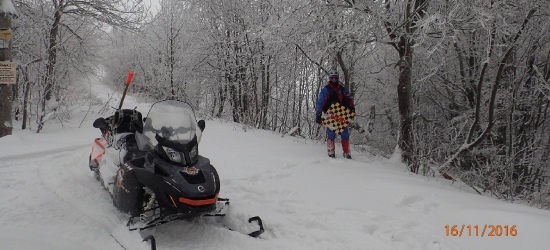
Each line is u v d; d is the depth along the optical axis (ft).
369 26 27.91
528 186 34.55
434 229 15.10
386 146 38.24
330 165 25.11
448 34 28.50
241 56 51.90
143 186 14.26
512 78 36.24
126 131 19.03
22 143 27.71
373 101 52.19
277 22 30.68
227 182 20.89
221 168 23.66
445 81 41.52
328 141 27.91
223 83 57.52
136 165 14.79
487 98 37.14
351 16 29.86
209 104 66.95
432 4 29.27
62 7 44.45
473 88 38.01
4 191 18.26
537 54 35.70
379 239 14.32
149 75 76.48
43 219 15.29
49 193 18.24
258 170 23.30
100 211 16.37
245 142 32.04
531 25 31.71
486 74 36.42
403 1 28.94
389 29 28.94
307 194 19.30
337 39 29.14
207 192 13.57
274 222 15.51
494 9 24.41
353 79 48.37
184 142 14.38
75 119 43.21
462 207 17.17
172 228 14.82
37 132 34.06
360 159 28.71
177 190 13.33
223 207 15.76
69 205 16.88
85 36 50.62
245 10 47.75
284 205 17.70
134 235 13.64
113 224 15.17
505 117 37.24
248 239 13.99
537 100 36.70
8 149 25.71
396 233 14.62
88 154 26.11
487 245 13.66
